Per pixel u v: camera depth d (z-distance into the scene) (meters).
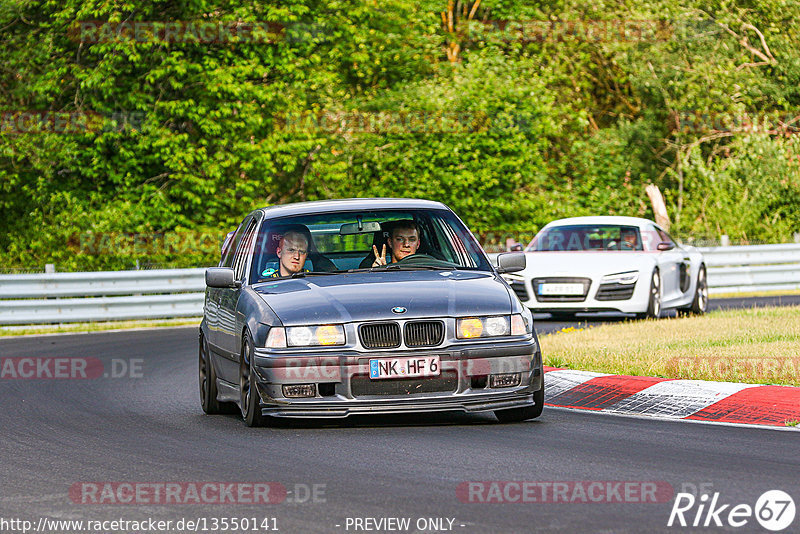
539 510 20.09
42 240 97.75
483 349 28.86
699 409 31.34
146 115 96.75
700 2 124.81
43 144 95.12
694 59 120.94
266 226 33.81
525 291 61.94
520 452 25.75
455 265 33.06
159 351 55.31
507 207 104.50
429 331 28.86
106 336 65.75
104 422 33.09
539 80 108.12
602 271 60.94
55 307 72.88
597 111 133.62
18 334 69.81
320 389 28.83
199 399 38.25
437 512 20.12
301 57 103.31
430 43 121.50
